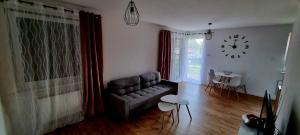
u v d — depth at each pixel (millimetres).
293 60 1864
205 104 3791
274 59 4172
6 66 1959
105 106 3215
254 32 4422
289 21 3496
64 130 2527
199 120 2959
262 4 2293
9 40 1966
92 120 2871
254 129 1918
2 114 1873
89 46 2744
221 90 4723
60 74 2510
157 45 4738
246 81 4727
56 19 2373
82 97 2805
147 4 2443
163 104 2885
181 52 5770
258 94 4539
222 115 3195
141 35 4074
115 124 2736
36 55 2225
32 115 2217
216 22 3852
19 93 2100
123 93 3318
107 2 2432
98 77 2967
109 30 3215
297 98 1396
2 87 1951
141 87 3875
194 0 2209
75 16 2570
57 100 2494
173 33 5258
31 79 2191
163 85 4234
